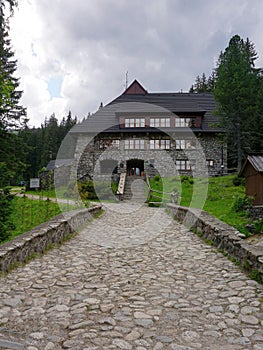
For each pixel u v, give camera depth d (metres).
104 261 5.49
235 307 3.29
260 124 21.73
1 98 7.48
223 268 4.82
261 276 4.02
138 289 3.96
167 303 3.46
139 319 3.05
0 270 4.24
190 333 2.76
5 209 6.97
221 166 21.62
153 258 5.72
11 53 19.05
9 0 7.69
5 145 9.82
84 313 3.19
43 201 12.35
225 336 2.70
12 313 3.18
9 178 7.78
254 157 10.10
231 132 20.42
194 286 4.04
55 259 5.52
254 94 20.30
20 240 5.16
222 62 20.97
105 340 2.64
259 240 5.50
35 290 3.87
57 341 2.63
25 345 2.56
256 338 2.65
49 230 6.32
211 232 6.77
